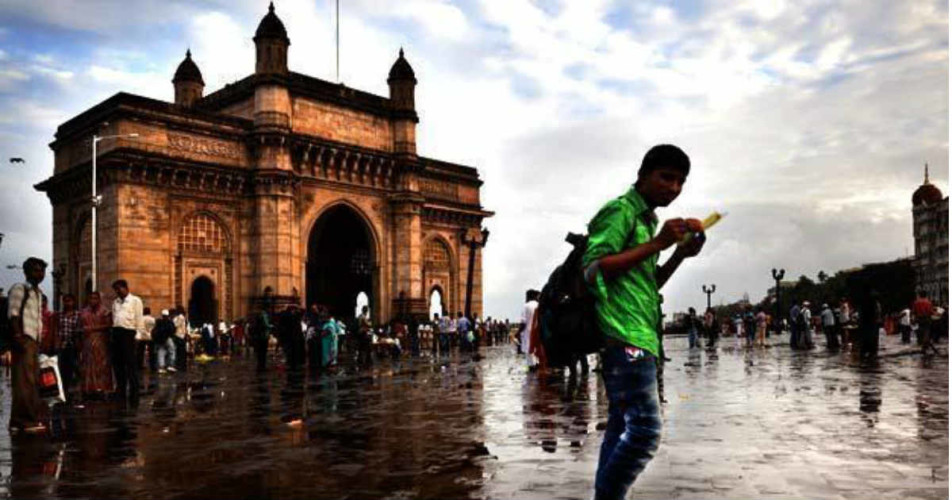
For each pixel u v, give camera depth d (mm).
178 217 50406
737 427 11445
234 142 53500
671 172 5523
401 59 64188
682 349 44031
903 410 13102
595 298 5496
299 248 55469
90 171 49375
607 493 5457
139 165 48125
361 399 17375
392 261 62000
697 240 5602
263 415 14562
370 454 9906
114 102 48406
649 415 5344
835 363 26453
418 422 12969
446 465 9062
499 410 14508
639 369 5355
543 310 5641
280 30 55000
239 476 8703
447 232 71938
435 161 70500
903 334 48219
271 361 39594
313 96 57062
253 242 53531
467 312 50750
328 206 57750
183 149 50906
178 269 50281
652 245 5113
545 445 10336
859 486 7512
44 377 14477
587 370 23656
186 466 9391
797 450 9492
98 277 49531
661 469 8414
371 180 60844
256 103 54094
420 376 25062
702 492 7355
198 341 48562
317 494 7738
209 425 13227
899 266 138250
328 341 31812
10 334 13156
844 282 158625
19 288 13367
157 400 18266
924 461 8734
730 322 86562
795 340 41062
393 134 62875
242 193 53500
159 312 48906
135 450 10695
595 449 9945
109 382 18719
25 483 8570
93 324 18688
